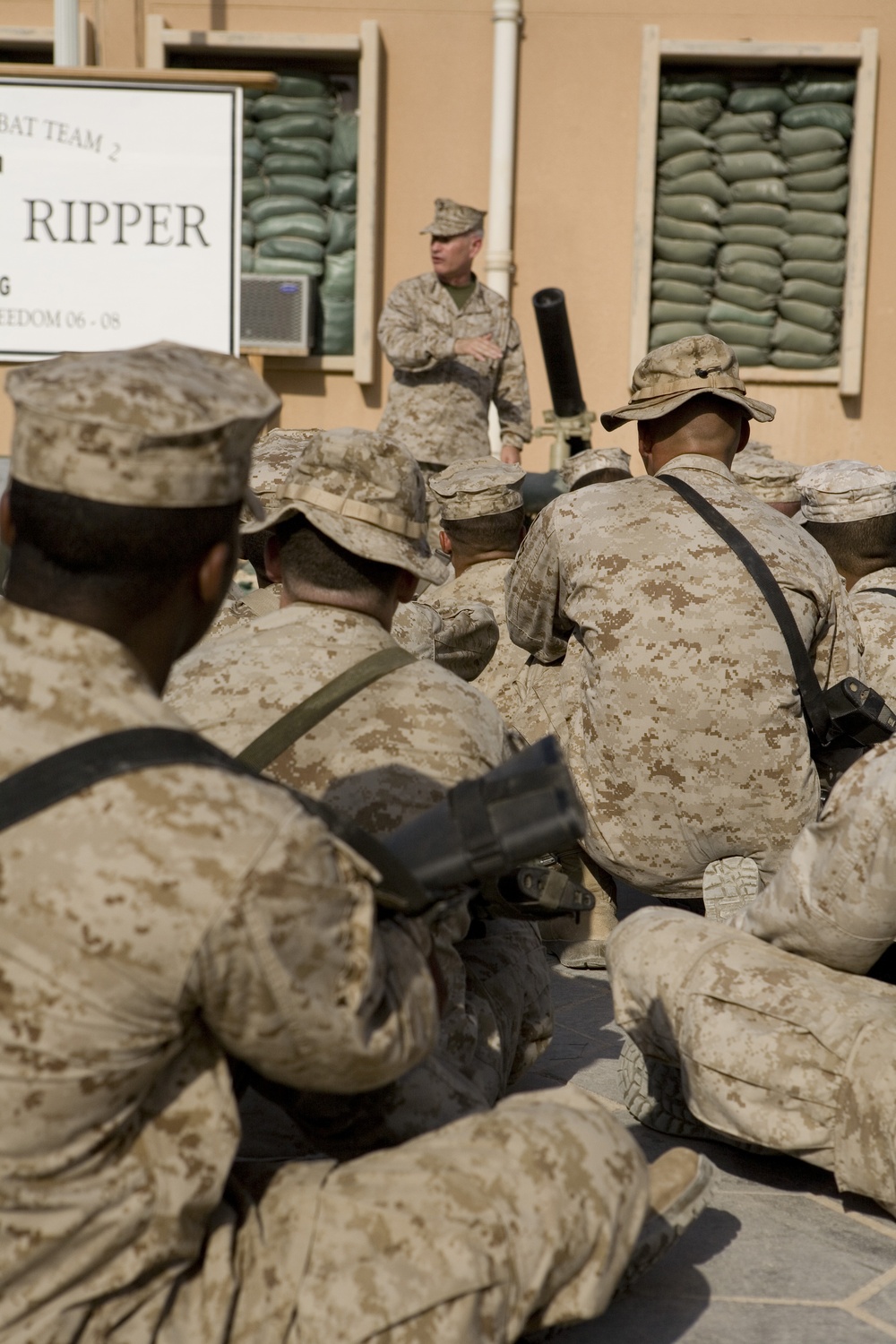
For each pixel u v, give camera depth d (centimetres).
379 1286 154
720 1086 233
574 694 356
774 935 241
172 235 743
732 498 331
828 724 313
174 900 137
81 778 139
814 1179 252
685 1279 217
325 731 209
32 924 137
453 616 398
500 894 208
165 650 154
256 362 865
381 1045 155
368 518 220
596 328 856
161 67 838
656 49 827
